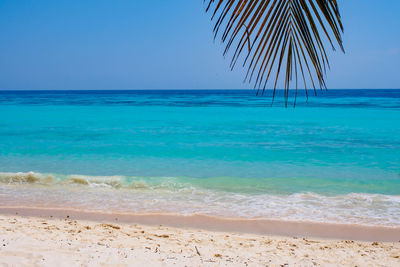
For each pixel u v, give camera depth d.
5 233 5.07
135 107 47.78
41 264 3.74
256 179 9.62
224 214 6.69
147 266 3.88
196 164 12.04
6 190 8.28
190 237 5.46
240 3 1.11
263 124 24.81
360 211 6.85
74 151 14.38
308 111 38.16
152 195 7.99
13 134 19.61
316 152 14.24
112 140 17.47
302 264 4.41
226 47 1.13
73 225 5.94
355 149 14.94
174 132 20.61
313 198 7.76
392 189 8.73
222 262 4.27
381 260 4.65
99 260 3.96
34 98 91.06
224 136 18.89
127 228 5.89
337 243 5.34
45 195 7.93
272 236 5.64
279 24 1.12
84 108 45.47
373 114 33.28
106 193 8.14
